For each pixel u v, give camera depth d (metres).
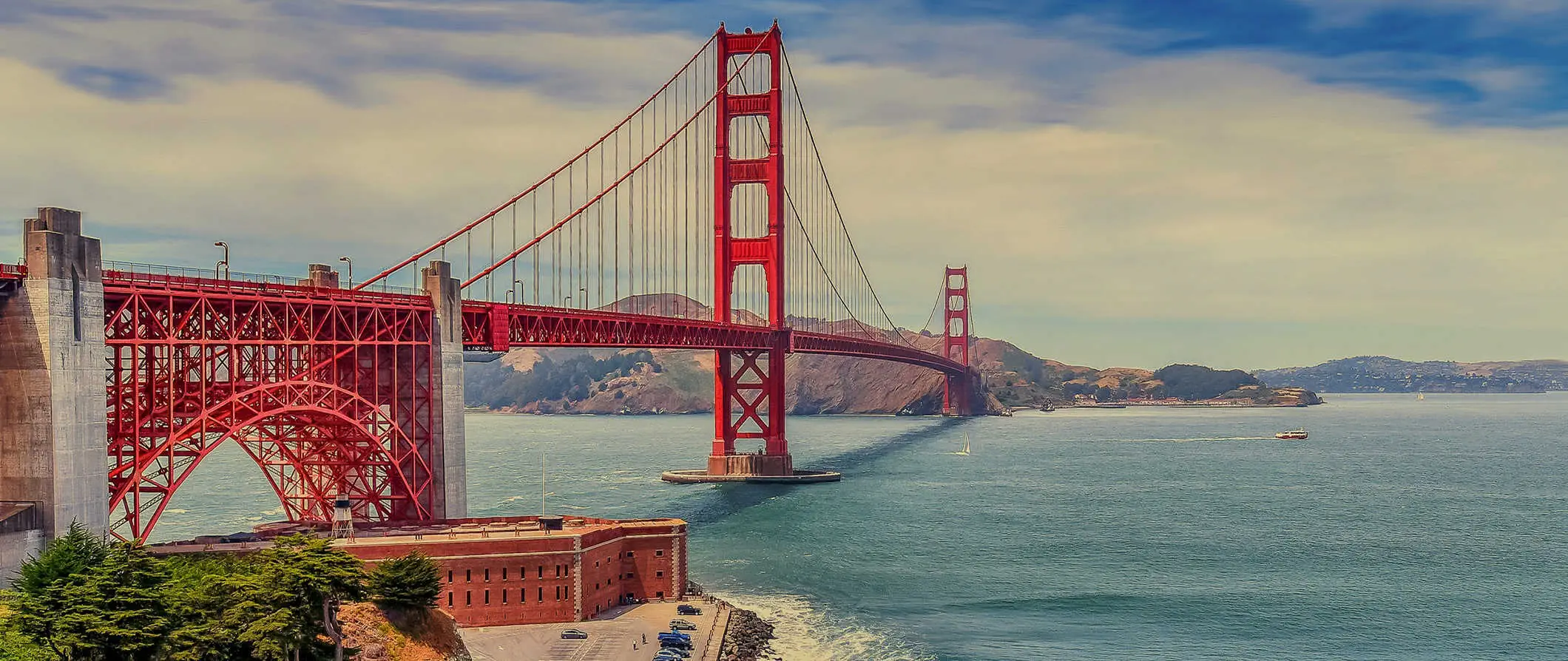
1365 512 181.62
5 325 75.75
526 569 97.81
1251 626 110.56
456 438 113.94
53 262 76.06
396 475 109.44
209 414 88.06
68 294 77.00
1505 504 194.88
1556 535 160.88
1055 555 140.62
